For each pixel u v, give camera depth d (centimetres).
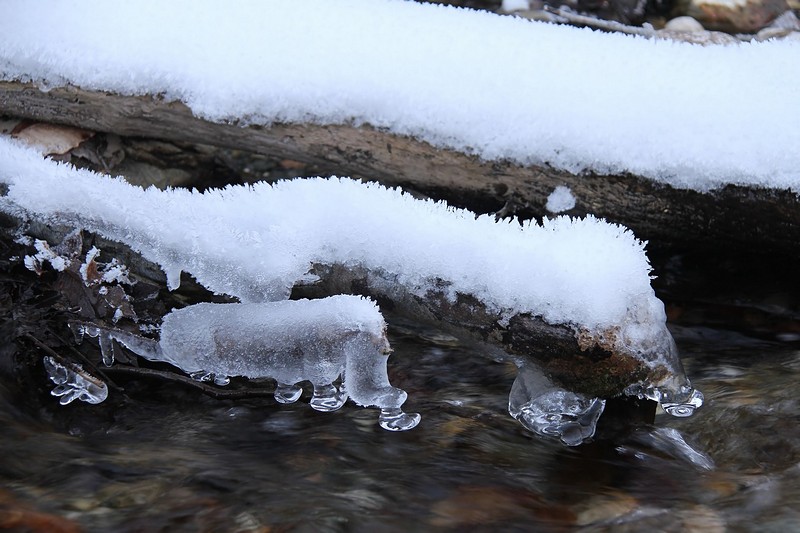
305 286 332
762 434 318
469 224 320
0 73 406
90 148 441
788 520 264
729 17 570
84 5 418
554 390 310
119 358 350
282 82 398
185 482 283
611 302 290
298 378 319
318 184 340
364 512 271
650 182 377
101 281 343
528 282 299
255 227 333
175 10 418
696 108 378
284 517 264
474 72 396
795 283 421
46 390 338
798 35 561
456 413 340
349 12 425
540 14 561
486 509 277
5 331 334
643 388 300
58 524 255
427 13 435
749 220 377
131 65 402
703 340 411
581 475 301
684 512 275
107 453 301
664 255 432
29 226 348
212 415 336
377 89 394
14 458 288
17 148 367
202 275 335
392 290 323
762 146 364
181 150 466
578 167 381
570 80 393
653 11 588
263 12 419
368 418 334
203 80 400
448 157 395
